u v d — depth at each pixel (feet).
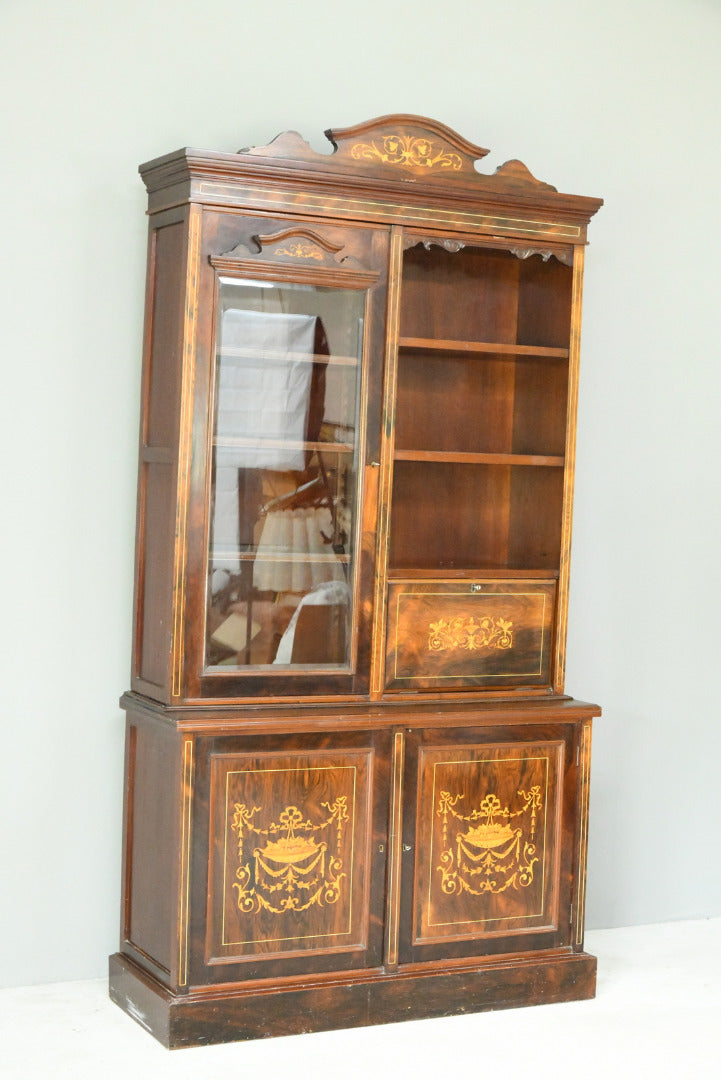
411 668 11.50
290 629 11.11
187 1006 10.46
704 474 14.44
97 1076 9.93
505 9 13.28
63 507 11.69
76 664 11.80
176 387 10.68
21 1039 10.58
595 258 13.78
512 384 12.94
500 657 11.86
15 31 11.31
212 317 10.63
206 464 10.70
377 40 12.73
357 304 11.18
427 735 11.27
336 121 12.59
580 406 13.76
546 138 13.53
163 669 10.91
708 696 14.58
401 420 12.57
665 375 14.17
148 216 11.48
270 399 10.94
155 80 11.84
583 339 13.74
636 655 14.20
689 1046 10.94
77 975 11.94
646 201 13.99
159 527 11.12
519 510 12.75
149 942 11.11
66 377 11.65
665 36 14.05
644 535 14.16
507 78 13.33
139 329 11.89
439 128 11.32
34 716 11.67
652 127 14.01
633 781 14.25
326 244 10.93
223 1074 10.03
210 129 12.07
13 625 11.55
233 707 10.86
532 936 11.78
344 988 10.98
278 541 11.03
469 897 11.51
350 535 11.27
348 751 10.98
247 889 10.71
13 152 11.35
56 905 11.83
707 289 14.34
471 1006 11.48
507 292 12.89
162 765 10.87
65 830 11.82
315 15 12.44
